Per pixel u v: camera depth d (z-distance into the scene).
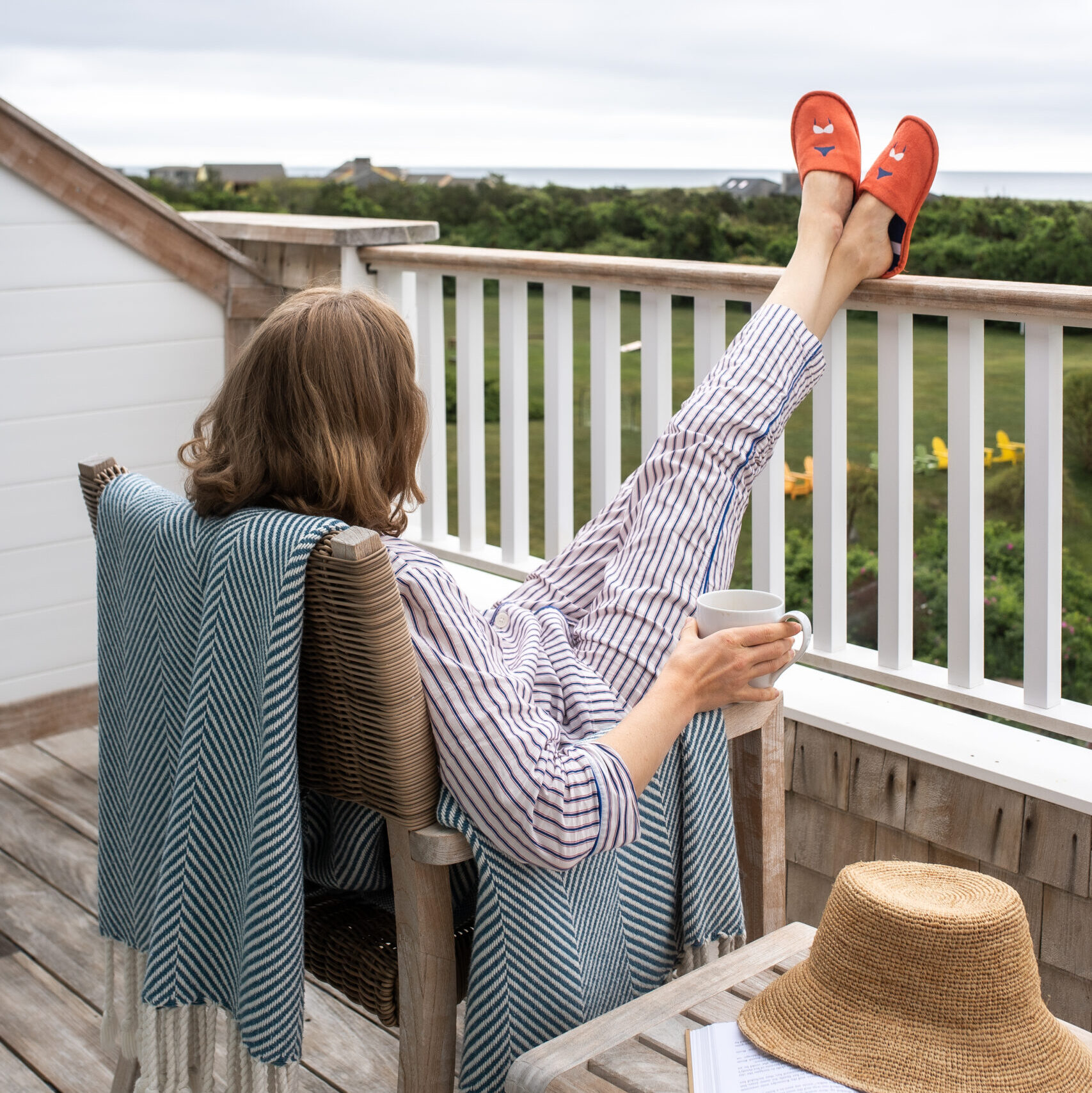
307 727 1.22
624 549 1.80
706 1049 1.08
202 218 3.40
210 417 1.33
